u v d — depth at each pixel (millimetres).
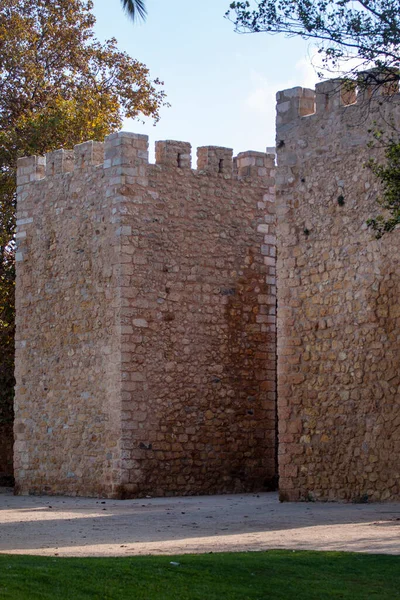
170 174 28656
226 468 28938
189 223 28844
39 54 41562
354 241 22406
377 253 21953
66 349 29203
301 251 23453
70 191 29500
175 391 28125
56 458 29203
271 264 30312
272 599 11555
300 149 23688
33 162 30969
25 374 30531
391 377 21547
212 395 28828
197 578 12227
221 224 29484
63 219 29656
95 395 28047
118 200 27688
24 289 30797
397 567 13109
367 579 12492
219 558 13508
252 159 30297
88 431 28188
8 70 40344
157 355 27875
